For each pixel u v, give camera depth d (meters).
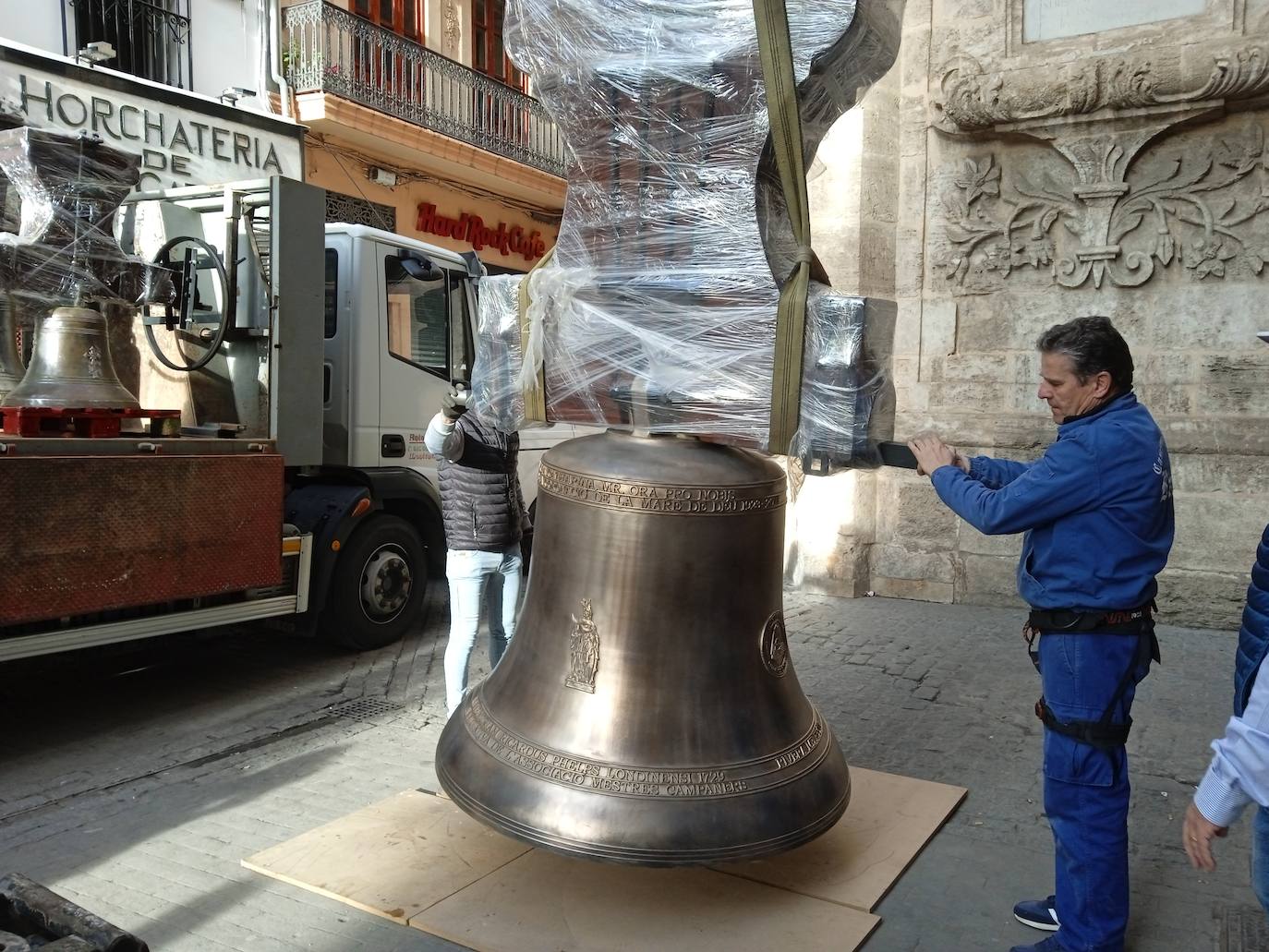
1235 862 3.21
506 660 2.74
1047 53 6.32
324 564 5.31
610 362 2.34
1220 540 6.21
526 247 17.05
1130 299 6.41
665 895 2.82
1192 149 6.16
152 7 11.35
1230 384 6.16
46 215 4.34
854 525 7.12
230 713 4.70
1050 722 2.52
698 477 2.42
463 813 3.35
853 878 2.95
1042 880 3.03
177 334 5.20
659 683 2.45
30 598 3.79
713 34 2.17
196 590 4.44
